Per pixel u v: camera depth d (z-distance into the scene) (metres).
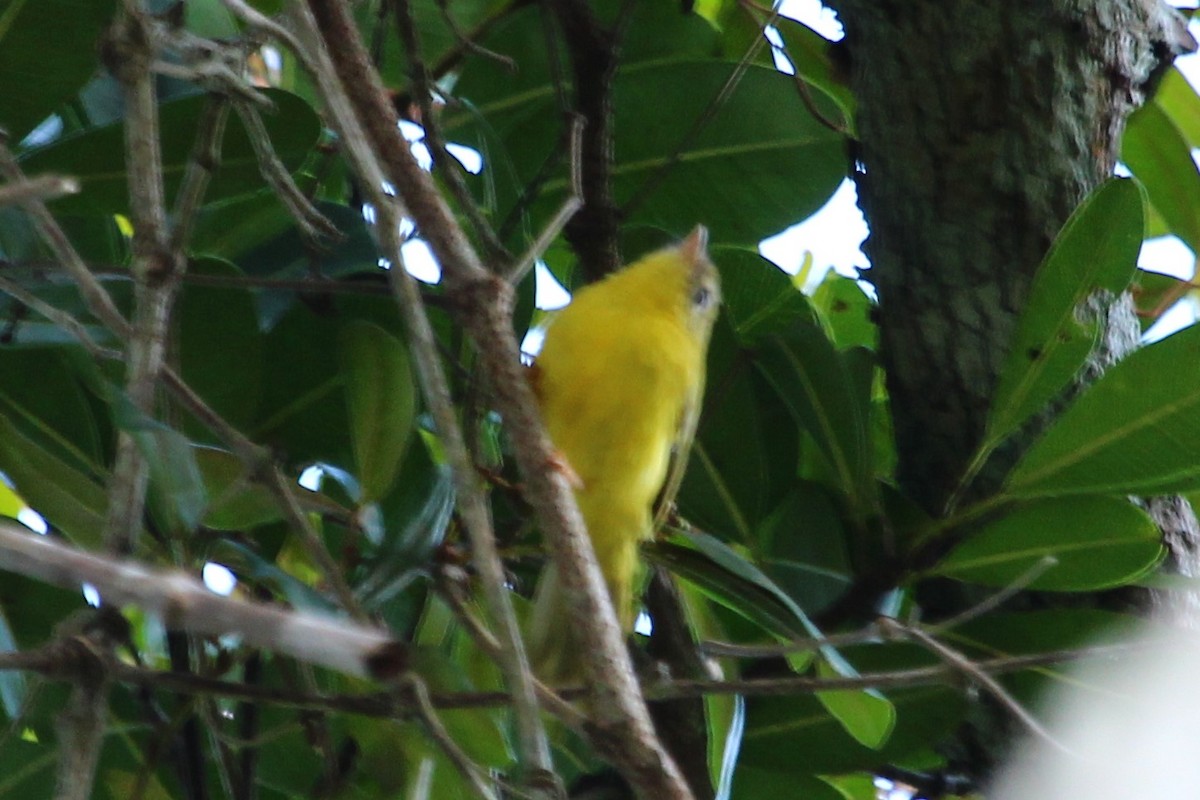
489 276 4.97
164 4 6.86
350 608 5.01
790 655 6.63
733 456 8.06
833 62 8.09
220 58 5.37
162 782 7.20
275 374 7.14
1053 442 6.92
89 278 4.97
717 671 7.18
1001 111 7.32
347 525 6.65
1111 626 7.12
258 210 7.23
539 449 4.77
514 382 4.84
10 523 6.25
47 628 6.95
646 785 4.30
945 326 7.45
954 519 7.25
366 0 8.34
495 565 4.47
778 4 8.15
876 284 7.80
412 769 6.12
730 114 8.59
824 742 7.68
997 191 7.34
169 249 5.07
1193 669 7.00
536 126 8.56
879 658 7.43
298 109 6.57
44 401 6.90
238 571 6.52
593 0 8.72
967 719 7.56
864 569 7.54
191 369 6.68
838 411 7.61
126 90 5.09
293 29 5.07
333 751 6.66
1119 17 7.46
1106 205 6.76
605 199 7.95
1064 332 6.90
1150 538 6.98
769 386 8.14
